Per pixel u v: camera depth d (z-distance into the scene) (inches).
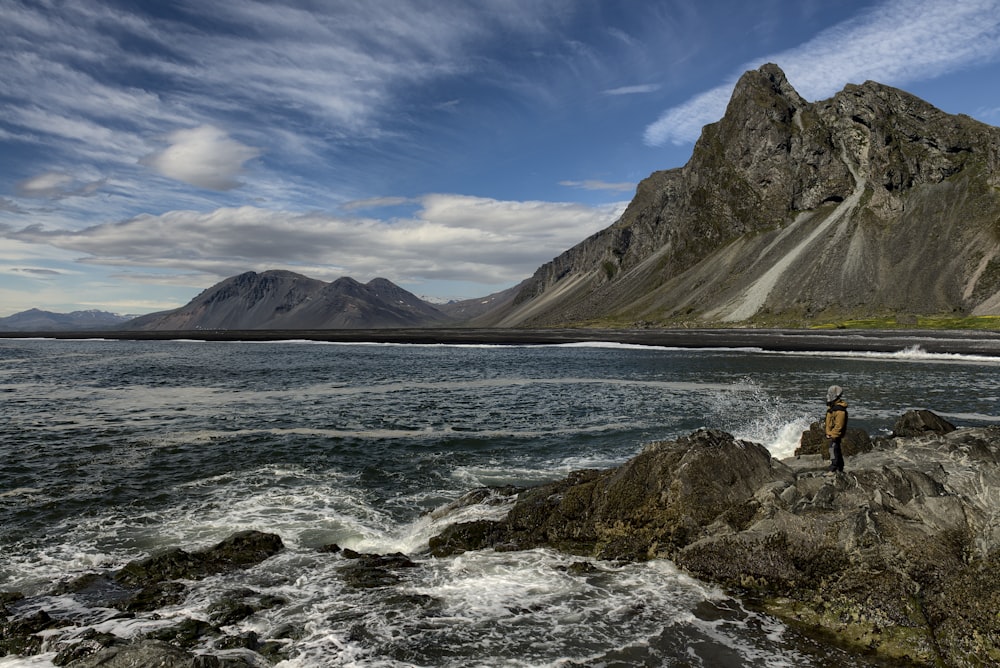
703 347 3779.5
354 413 1312.7
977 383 1731.1
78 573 483.8
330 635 348.5
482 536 532.1
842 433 531.2
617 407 1364.4
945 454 552.1
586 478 646.5
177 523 611.5
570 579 429.1
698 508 487.8
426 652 326.3
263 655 325.7
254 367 2760.8
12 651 341.7
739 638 337.4
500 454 914.7
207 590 429.7
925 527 418.6
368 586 428.5
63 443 1002.7
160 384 1972.2
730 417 1212.5
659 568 441.4
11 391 1779.0
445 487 746.2
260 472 819.4
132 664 302.7
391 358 3472.0
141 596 418.6
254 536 537.0
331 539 564.4
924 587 363.6
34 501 684.1
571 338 5388.8
